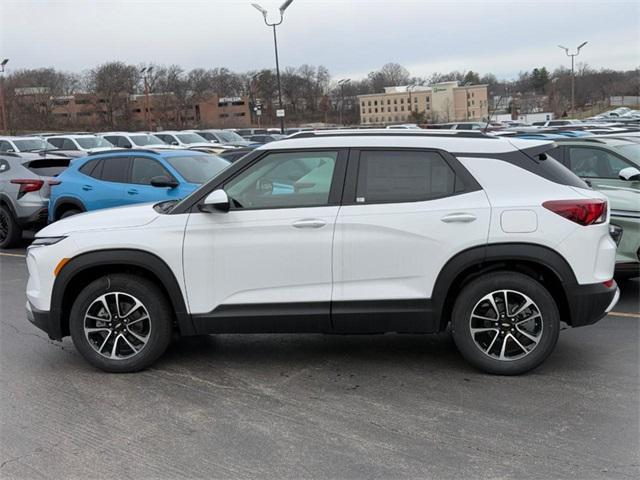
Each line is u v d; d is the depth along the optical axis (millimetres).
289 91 112500
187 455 3652
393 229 4590
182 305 4820
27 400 4504
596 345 5422
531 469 3404
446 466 3457
